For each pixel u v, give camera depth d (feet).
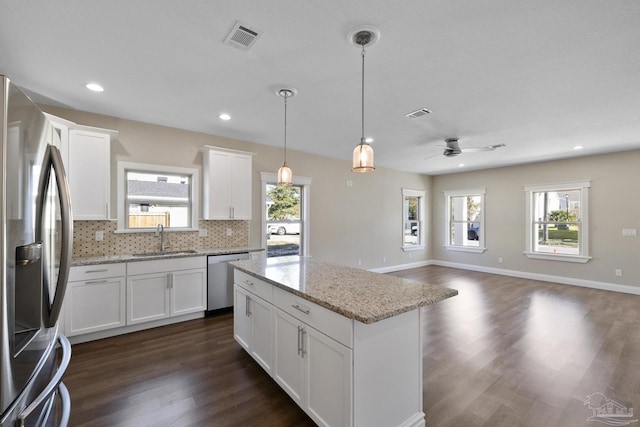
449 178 24.85
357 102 9.98
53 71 8.01
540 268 19.74
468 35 6.37
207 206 13.25
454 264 24.40
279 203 17.12
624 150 16.47
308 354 5.90
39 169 3.47
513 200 21.09
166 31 6.30
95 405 6.63
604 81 8.38
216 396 6.98
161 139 12.75
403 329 5.68
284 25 6.09
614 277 16.85
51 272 3.82
